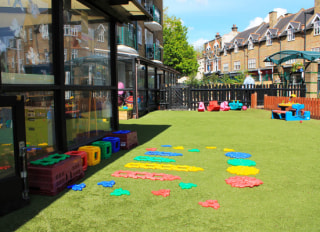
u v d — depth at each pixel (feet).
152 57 84.79
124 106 45.65
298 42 114.21
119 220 9.29
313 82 56.34
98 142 18.39
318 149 19.99
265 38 132.26
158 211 9.93
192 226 8.79
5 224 9.15
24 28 13.82
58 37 15.97
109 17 24.56
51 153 15.55
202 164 16.28
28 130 14.03
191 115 47.67
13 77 12.98
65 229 8.74
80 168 13.84
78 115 19.25
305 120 38.58
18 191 10.37
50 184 11.64
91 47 21.36
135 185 12.74
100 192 11.92
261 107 61.21
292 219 9.23
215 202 10.61
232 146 21.39
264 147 20.88
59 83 16.06
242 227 8.71
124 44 55.21
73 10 18.62
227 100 61.77
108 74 24.80
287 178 13.47
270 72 127.54
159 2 95.14
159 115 48.62
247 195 11.33
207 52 196.85
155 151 19.81
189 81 128.36
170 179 13.42
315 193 11.50
